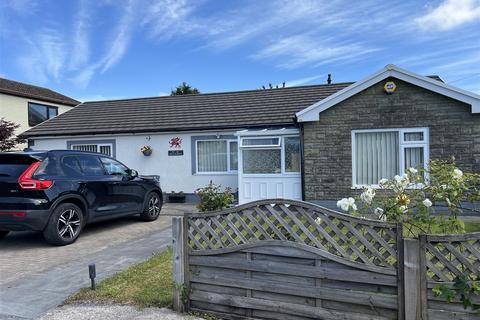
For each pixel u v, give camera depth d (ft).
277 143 41.65
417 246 11.22
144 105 60.95
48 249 24.89
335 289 12.35
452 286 10.85
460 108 34.91
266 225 13.58
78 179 27.20
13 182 24.13
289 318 13.05
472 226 27.81
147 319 14.14
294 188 41.29
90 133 52.70
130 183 32.09
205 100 58.65
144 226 32.37
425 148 35.86
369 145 37.73
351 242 12.15
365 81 36.94
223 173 48.80
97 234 29.32
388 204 14.51
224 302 14.12
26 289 17.56
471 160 34.71
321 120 38.81
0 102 74.23
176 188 50.49
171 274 18.72
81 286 17.70
